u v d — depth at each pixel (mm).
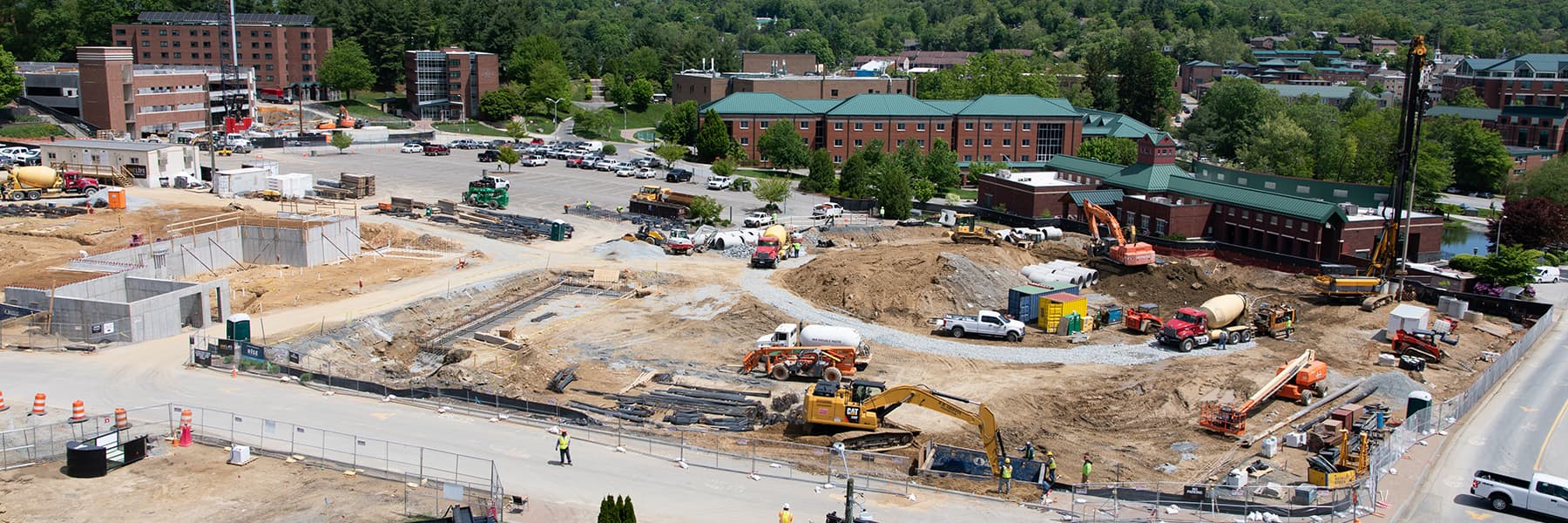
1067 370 79812
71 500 49312
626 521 41469
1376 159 186000
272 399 63656
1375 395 75625
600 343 83250
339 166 167000
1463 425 68125
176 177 139500
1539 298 110750
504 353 80312
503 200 139000
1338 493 54562
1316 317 99000
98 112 181500
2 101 177750
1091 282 109750
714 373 76625
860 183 156250
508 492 51656
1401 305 92750
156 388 64875
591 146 199000
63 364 68562
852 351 76125
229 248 102375
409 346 82562
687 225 131250
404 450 56500
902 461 58156
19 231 105812
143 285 83312
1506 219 140750
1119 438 67125
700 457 57562
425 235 116375
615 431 60312
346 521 47750
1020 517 50906
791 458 58438
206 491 50781
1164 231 130750
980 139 198375
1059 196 143625
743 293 98500
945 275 101188
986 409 57625
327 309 86750
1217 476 59812
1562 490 51812
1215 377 78312
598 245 116312
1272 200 124312
